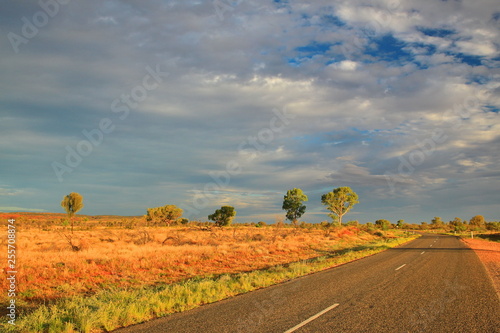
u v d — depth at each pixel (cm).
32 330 635
